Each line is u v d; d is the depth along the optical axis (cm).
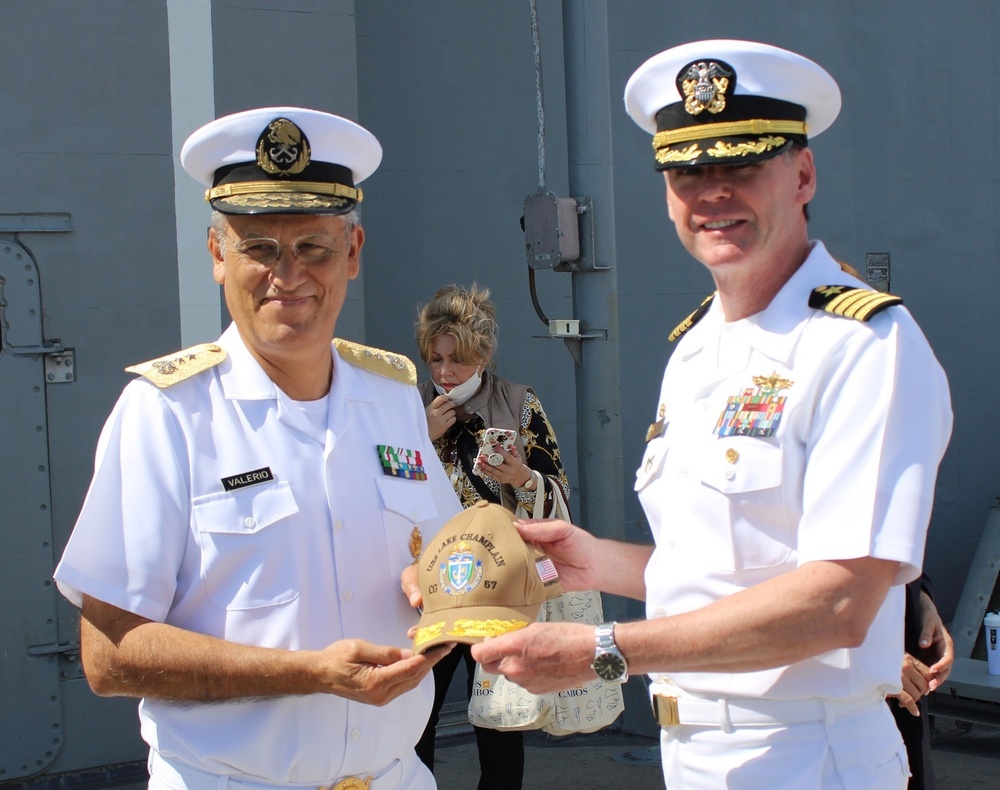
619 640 184
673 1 584
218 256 222
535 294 454
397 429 238
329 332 217
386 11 525
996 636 498
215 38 438
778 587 183
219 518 206
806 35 624
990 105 684
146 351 437
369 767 214
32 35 415
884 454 183
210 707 206
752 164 197
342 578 216
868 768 197
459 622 197
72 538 203
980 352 684
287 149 210
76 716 429
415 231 533
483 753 368
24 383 420
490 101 548
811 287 203
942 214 669
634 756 474
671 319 588
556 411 565
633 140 576
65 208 423
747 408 200
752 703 199
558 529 238
